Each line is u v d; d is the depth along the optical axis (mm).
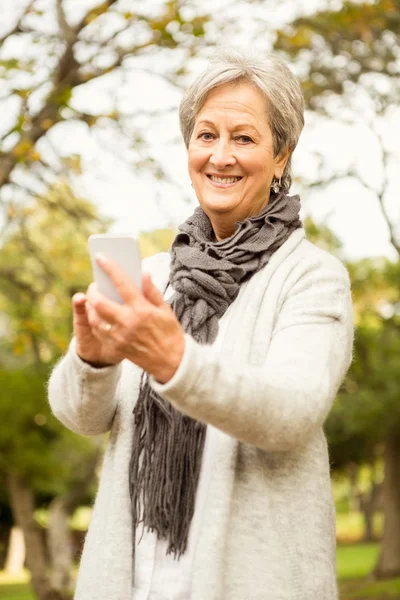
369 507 51375
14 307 12531
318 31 11242
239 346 2203
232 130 2350
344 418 26359
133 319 1848
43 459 19219
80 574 2322
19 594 28000
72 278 12242
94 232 11070
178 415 2178
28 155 9672
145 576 2207
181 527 2148
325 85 11352
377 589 21578
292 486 2197
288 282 2279
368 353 24422
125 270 1923
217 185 2381
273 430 1956
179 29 9766
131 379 2377
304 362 2092
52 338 11219
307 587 2150
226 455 2160
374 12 10914
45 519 35344
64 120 9938
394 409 25156
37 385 18891
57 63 10055
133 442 2277
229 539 2133
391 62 11500
